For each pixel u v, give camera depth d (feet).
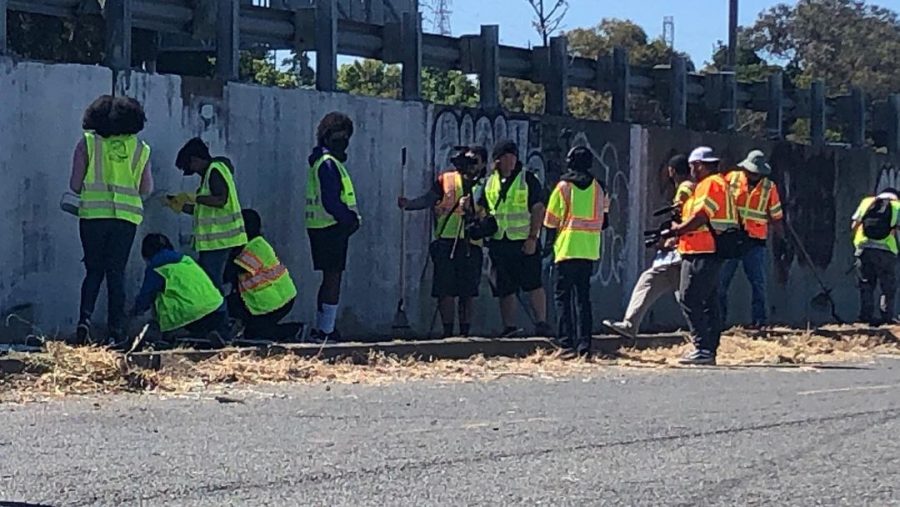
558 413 31.81
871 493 24.09
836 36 189.26
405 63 49.98
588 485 23.97
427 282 49.62
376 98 48.03
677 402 34.37
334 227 41.98
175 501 21.74
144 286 38.47
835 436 29.66
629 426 30.17
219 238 40.09
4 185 39.52
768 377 41.01
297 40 48.39
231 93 44.24
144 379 33.45
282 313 42.01
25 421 28.19
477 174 45.60
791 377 41.16
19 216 39.83
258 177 44.96
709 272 43.80
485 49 53.01
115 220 37.04
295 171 45.91
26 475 23.07
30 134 40.01
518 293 48.39
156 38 57.47
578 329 43.78
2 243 39.50
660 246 46.93
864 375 42.22
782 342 50.60
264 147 45.09
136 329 41.34
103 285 41.39
